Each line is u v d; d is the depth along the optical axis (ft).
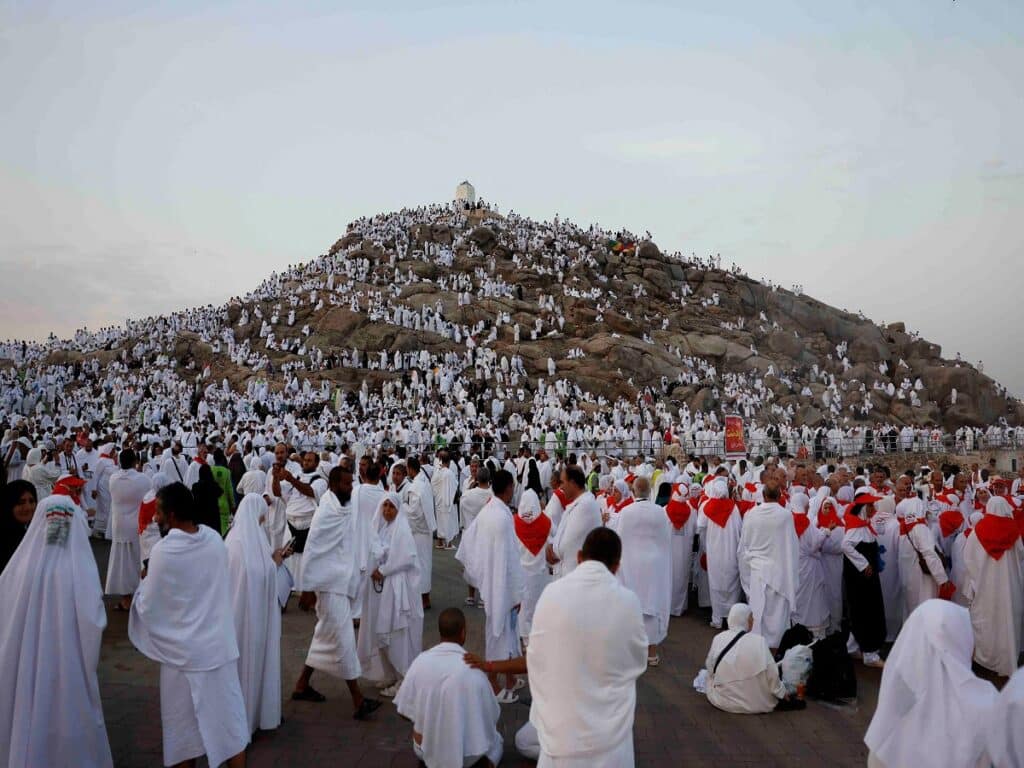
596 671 13.93
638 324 222.69
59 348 216.13
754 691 24.98
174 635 18.24
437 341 195.72
